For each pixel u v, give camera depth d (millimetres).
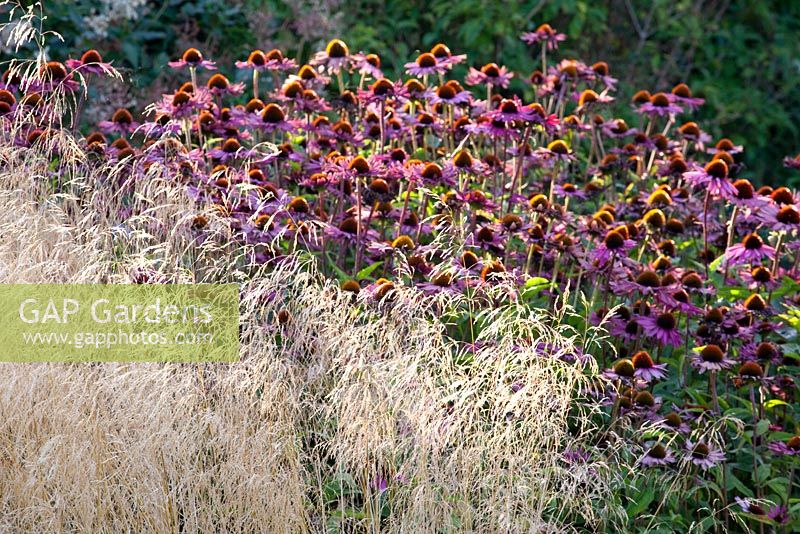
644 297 3797
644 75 9047
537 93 5469
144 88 6035
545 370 3000
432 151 5000
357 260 3926
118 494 2885
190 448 2898
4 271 3119
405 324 3180
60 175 3871
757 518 3199
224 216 3648
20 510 2873
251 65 4793
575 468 3000
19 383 2922
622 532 3156
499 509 2898
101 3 6270
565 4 8445
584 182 5305
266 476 2893
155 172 3654
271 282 3109
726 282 4160
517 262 4219
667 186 4641
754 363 3504
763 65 9516
